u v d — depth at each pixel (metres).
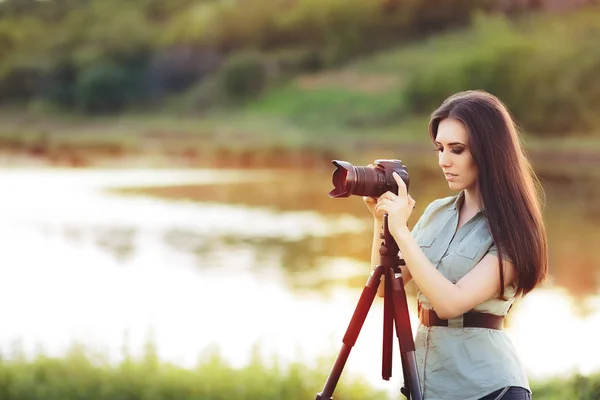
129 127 85.44
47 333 10.92
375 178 2.77
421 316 2.94
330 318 12.06
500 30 80.50
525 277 2.73
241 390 6.32
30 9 129.38
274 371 6.71
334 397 6.37
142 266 17.59
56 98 104.38
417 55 92.38
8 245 20.44
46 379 6.42
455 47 90.69
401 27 100.81
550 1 85.69
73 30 119.31
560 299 13.16
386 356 2.97
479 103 2.78
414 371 2.77
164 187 36.09
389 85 83.81
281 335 10.61
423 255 2.69
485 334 2.78
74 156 55.91
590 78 61.19
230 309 12.97
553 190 32.28
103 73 101.62
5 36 118.94
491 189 2.74
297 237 21.78
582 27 73.44
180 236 22.06
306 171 46.00
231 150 60.38
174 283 15.59
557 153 47.97
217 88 95.38
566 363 8.61
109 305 13.30
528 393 2.79
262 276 16.34
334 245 20.38
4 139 72.81
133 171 44.81
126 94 101.75
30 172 43.78
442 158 2.83
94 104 101.25
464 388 2.76
